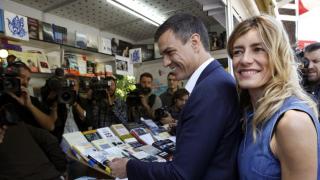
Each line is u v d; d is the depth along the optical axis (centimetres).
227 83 84
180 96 226
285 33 74
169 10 280
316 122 65
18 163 120
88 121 211
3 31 203
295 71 74
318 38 305
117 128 156
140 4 266
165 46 89
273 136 68
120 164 87
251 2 206
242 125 83
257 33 73
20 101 160
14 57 199
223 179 78
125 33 377
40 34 246
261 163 70
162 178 76
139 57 347
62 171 141
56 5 270
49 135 145
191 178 73
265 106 70
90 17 307
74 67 270
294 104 66
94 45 304
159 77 398
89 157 120
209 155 76
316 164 62
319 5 310
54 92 182
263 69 73
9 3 255
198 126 76
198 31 88
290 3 311
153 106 268
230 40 79
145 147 140
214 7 177
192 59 88
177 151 78
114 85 239
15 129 127
